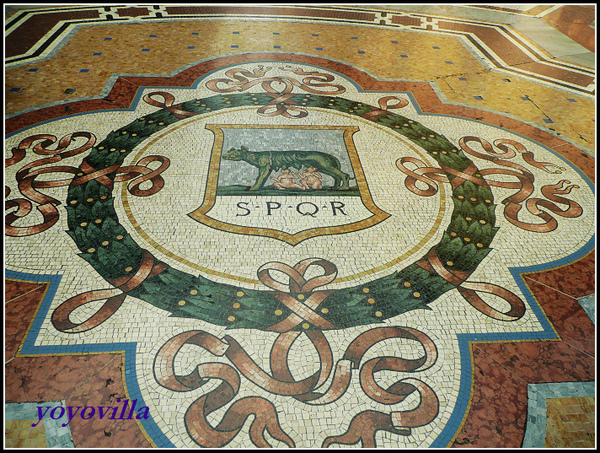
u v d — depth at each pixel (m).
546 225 4.66
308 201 4.73
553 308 3.76
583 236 4.54
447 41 9.38
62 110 5.96
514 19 10.93
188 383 3.02
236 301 3.62
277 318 3.51
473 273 4.04
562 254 4.30
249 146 5.52
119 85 6.68
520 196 5.05
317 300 3.68
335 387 3.07
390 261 4.09
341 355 3.27
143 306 3.52
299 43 8.67
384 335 3.44
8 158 5.01
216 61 7.69
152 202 4.57
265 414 2.88
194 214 4.46
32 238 4.04
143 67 7.29
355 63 8.04
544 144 6.04
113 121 5.82
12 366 3.02
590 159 5.79
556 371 3.28
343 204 4.73
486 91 7.38
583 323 3.65
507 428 2.91
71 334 3.26
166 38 8.43
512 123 6.47
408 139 5.91
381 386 3.09
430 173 5.31
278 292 3.72
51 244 4.00
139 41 8.21
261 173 5.08
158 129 5.73
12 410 2.79
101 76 6.89
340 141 5.75
